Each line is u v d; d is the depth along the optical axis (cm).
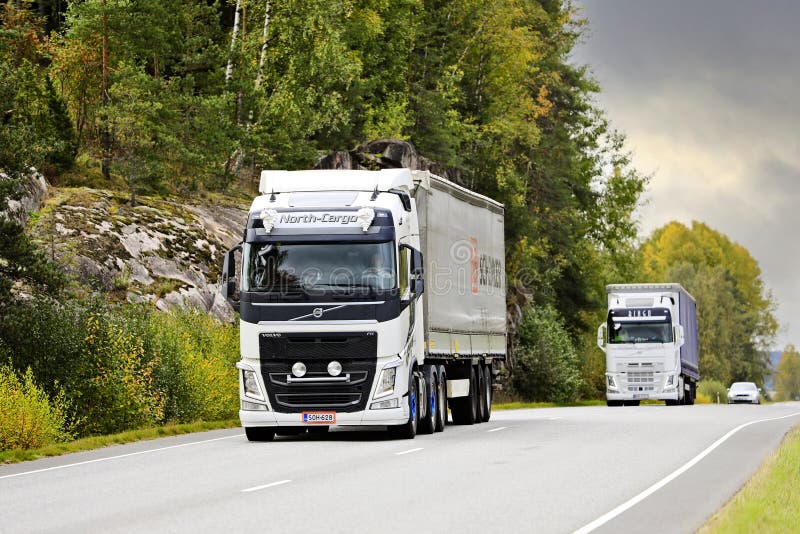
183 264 6203
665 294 9125
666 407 8219
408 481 2695
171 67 8162
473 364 5322
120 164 6712
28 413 3728
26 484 2747
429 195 4600
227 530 1950
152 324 4975
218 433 4500
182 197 7144
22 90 6625
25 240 4375
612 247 14288
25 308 4338
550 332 11219
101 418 4350
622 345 9062
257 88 8338
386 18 10300
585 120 13962
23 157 4488
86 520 2102
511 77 11888
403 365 3981
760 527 1883
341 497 2397
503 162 11588
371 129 9300
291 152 8269
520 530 1953
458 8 11425
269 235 4003
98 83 7425
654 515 2153
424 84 10831
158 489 2580
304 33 8375
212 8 8556
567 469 2986
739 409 7569
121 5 7275
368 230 3984
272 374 3950
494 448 3669
